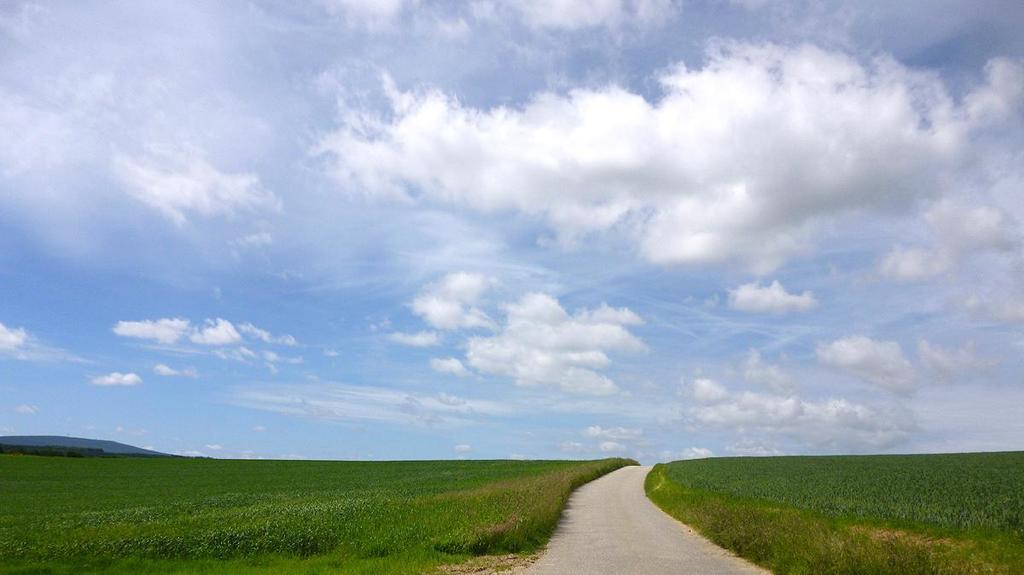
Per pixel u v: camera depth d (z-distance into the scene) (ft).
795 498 94.89
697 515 82.02
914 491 100.68
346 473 251.39
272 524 73.97
